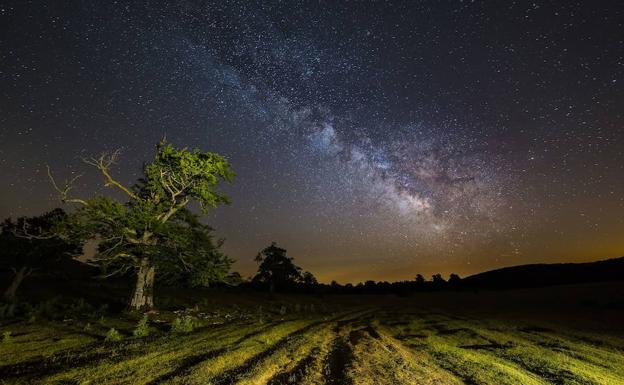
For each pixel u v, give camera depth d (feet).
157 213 81.46
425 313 120.37
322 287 232.32
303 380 32.04
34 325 57.52
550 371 40.32
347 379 32.35
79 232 72.13
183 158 82.74
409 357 43.57
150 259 81.87
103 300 99.19
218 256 84.33
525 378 35.65
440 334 68.69
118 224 73.82
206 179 85.61
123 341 48.11
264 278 198.59
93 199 70.59
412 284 297.12
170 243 79.51
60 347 43.29
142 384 29.27
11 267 93.86
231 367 35.40
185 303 106.42
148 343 47.11
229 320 78.89
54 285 115.55
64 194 71.46
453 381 33.22
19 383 29.04
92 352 40.75
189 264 82.94
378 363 39.04
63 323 60.75
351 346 50.47
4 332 50.65
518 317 103.04
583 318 98.07
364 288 284.20
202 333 57.11
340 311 125.80
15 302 79.15
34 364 35.27
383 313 120.57
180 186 89.15
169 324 66.49
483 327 80.02
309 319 91.15
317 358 41.50
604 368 43.91
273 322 78.18
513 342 59.98
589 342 62.95
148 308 79.20
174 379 30.50
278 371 35.27
